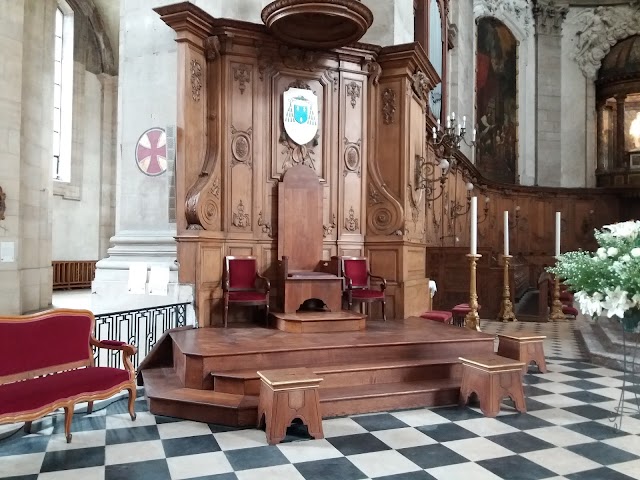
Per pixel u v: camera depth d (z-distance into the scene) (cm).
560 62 1872
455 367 500
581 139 1872
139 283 639
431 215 1065
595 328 775
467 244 1383
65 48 1691
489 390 433
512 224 1758
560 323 983
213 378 447
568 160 1877
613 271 393
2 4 916
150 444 369
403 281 680
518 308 1188
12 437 382
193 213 586
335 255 685
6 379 362
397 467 332
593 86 1877
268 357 468
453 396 465
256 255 650
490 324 967
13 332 370
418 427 406
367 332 564
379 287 687
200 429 399
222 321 621
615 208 1852
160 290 629
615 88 1831
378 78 703
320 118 684
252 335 541
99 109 1817
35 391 349
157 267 637
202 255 595
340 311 611
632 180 1802
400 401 450
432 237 1074
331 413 429
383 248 691
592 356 638
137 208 682
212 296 611
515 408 452
